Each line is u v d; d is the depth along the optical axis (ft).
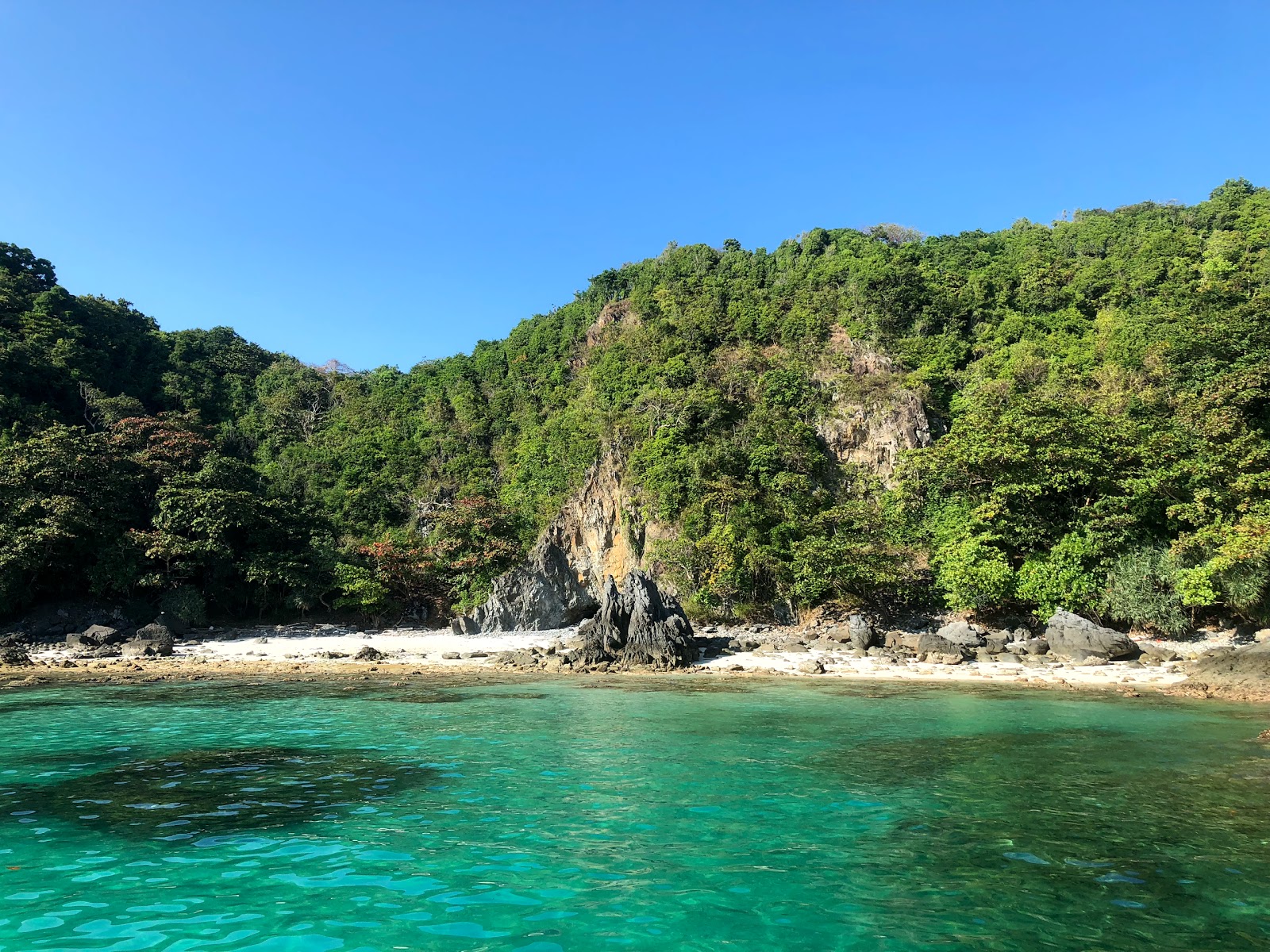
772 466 154.40
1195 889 28.27
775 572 135.03
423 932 24.76
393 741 56.03
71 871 30.14
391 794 41.55
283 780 44.75
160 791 42.24
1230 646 95.35
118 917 25.86
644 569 151.94
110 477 152.87
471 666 106.63
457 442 226.79
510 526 174.29
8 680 93.04
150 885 28.68
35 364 194.90
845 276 227.61
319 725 62.69
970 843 33.42
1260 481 103.35
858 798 40.50
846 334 202.39
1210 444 114.52
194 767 48.06
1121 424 124.26
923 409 168.04
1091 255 238.89
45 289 249.75
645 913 26.32
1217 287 164.96
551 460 199.00
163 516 150.51
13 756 51.49
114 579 139.74
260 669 103.65
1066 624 102.32
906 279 206.59
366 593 151.84
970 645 108.17
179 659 113.29
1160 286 195.21
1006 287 212.64
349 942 24.03
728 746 53.98
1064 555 110.83
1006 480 122.01
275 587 159.94
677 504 153.58
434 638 135.23
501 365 270.87
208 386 254.68
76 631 132.98
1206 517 107.24
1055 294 206.08
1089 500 117.50
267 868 30.53
